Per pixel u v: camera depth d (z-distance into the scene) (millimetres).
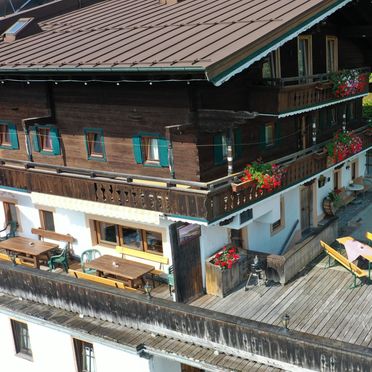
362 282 15414
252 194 14422
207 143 14570
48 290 15367
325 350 10891
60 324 14438
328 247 16391
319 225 20859
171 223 14500
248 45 12180
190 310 12750
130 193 14391
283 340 11414
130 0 21938
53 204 16125
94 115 16391
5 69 15961
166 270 16047
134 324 13844
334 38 19312
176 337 13180
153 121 14984
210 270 15422
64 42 17141
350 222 20703
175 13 17359
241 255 16297
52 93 17219
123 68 12984
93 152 17016
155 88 14625
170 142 13414
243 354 12180
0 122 19422
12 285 16281
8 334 16328
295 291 15266
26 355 16172
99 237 17500
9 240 18656
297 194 19375
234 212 13828
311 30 17266
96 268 15742
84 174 16609
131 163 15984
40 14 21609
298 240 19781
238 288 15773
